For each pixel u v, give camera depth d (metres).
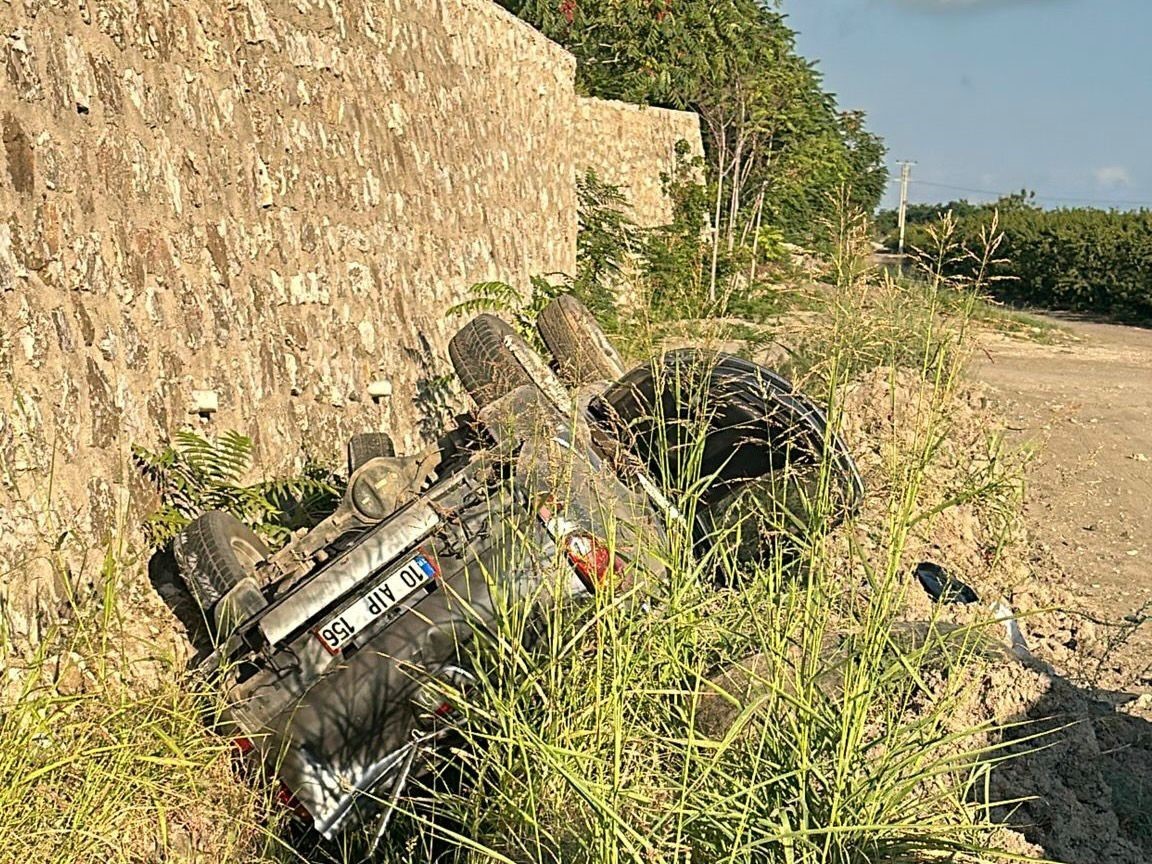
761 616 4.59
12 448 5.39
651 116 27.02
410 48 12.23
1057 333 29.36
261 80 8.80
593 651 4.64
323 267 9.53
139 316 6.80
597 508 5.14
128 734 4.62
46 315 5.86
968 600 6.34
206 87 7.98
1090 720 5.24
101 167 6.58
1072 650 7.02
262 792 4.97
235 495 7.07
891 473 4.67
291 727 5.02
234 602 5.38
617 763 4.11
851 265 5.07
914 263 5.09
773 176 26.41
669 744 4.34
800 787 3.97
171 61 7.57
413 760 4.91
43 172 5.98
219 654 5.18
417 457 6.19
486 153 14.59
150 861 4.50
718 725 4.50
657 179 27.05
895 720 4.54
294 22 9.47
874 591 4.37
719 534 4.93
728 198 27.83
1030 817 4.77
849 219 5.21
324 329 9.41
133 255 6.82
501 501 5.15
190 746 4.82
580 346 7.32
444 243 12.63
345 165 10.20
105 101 6.70
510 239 15.42
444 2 13.43
